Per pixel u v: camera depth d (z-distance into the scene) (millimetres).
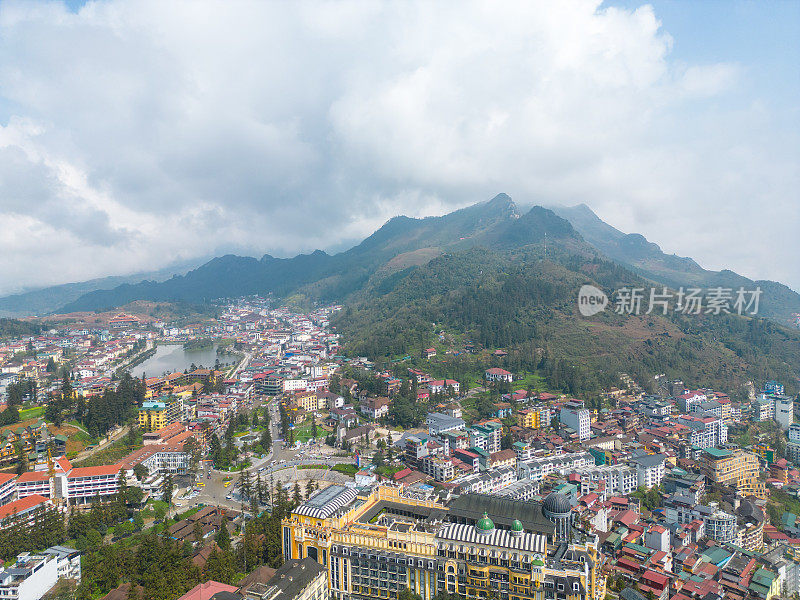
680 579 193500
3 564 183750
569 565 149125
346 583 169375
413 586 162375
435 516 184125
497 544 157000
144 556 187875
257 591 144500
